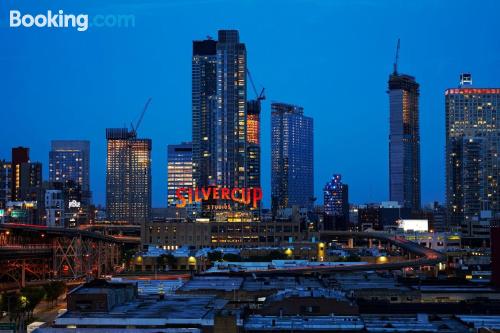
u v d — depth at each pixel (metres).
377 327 173.12
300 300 190.88
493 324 176.88
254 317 185.75
